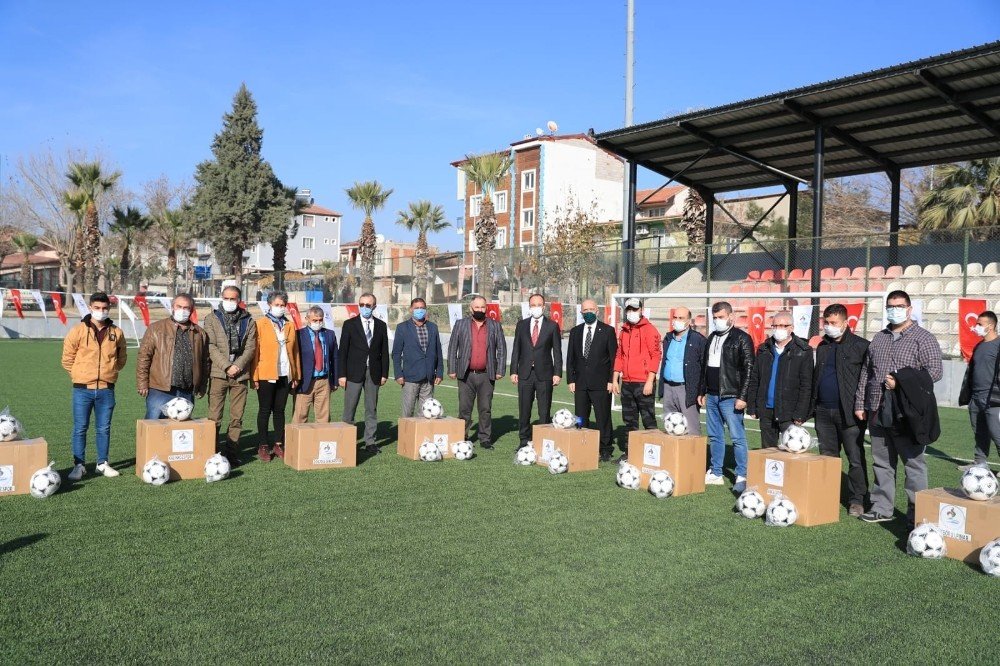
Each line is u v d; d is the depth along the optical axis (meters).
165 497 6.81
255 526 5.94
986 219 23.55
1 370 18.42
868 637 4.10
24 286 49.56
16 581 4.61
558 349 9.72
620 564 5.20
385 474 8.08
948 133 17.27
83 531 5.68
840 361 6.79
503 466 8.65
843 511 6.98
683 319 8.48
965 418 13.52
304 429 8.20
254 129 48.66
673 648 3.90
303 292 30.22
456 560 5.20
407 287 25.59
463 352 9.80
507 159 34.28
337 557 5.21
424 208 44.44
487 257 22.83
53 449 8.95
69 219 49.34
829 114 15.98
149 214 52.94
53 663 3.57
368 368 9.42
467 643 3.89
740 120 16.69
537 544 5.61
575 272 20.66
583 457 8.49
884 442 6.47
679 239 36.09
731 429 7.76
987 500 5.49
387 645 3.84
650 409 9.07
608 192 52.56
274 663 3.62
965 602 4.65
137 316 34.38
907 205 38.81
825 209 40.81
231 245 48.28
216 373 8.27
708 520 6.45
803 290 18.97
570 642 3.93
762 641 4.01
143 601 4.34
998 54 12.34
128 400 13.58
